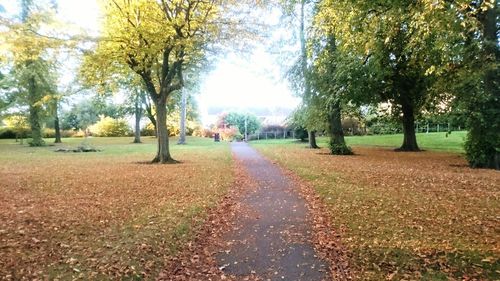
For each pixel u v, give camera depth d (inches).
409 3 411.2
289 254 267.0
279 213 375.9
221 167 740.0
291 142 1774.1
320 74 976.9
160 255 260.2
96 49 721.0
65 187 511.8
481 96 634.8
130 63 776.9
